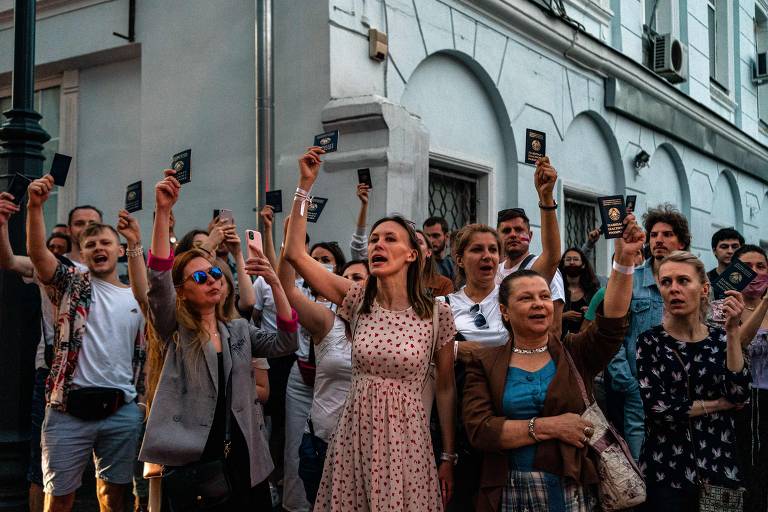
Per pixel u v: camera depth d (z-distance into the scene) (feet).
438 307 11.31
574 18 34.71
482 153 29.43
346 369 13.73
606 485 10.34
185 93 26.37
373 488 10.17
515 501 10.41
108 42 28.71
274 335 12.46
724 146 50.21
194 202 25.93
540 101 32.04
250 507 11.68
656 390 11.81
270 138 23.30
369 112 22.17
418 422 10.64
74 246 18.69
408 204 23.09
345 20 23.41
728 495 11.38
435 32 26.48
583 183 35.53
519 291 10.86
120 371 14.69
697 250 46.55
